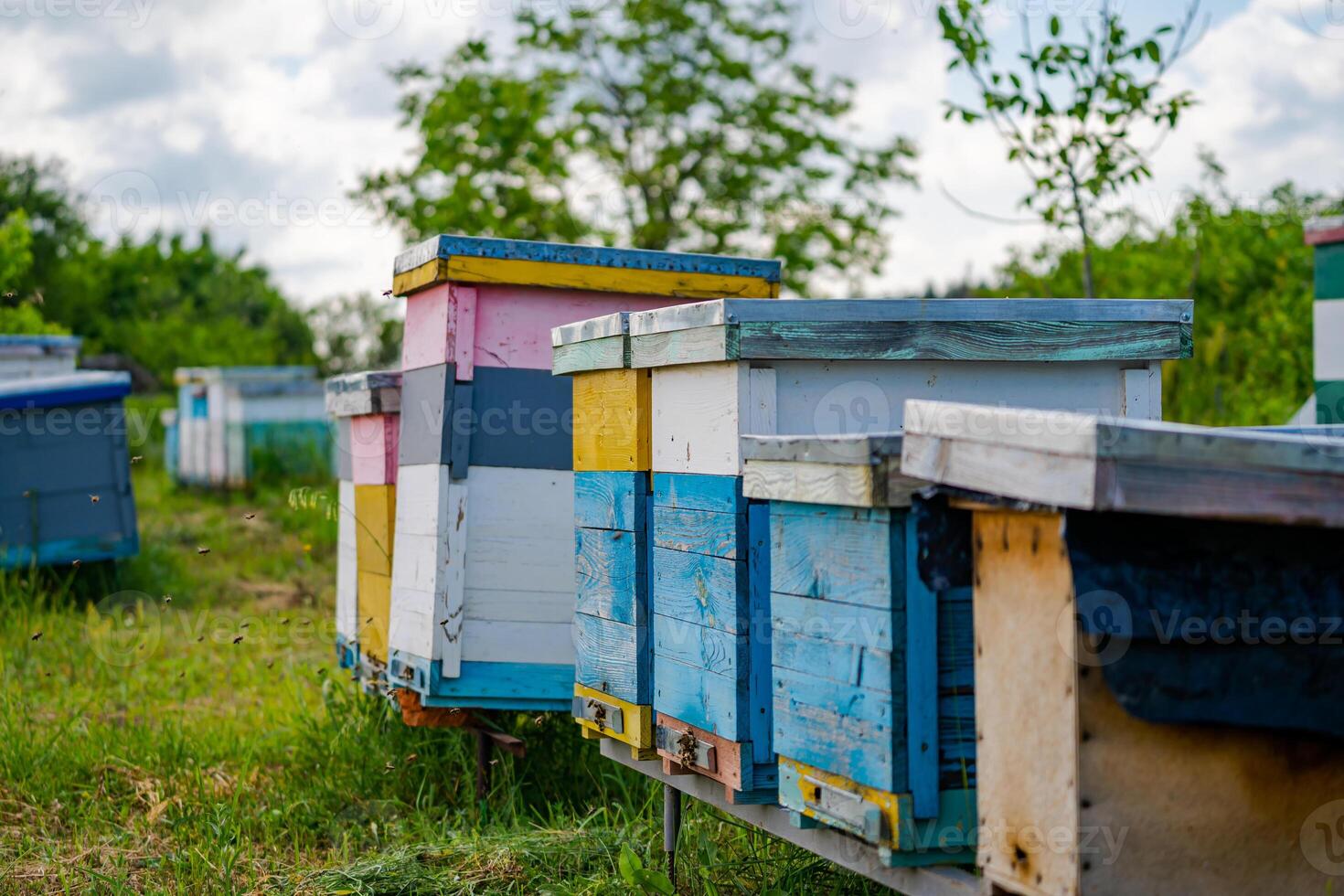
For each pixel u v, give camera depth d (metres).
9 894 4.00
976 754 2.30
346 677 6.73
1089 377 3.38
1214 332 9.93
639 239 16.88
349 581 5.75
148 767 5.38
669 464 3.28
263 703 6.43
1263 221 10.66
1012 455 2.05
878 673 2.39
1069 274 10.35
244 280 35.59
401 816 4.81
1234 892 2.17
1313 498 1.94
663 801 4.06
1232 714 2.07
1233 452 1.92
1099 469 1.87
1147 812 2.09
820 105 17.33
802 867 3.58
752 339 2.97
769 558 2.95
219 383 16.62
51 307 28.56
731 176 17.28
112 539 9.47
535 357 4.60
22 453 9.16
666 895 3.51
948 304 3.16
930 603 2.38
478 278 4.47
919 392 3.20
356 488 5.51
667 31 17.22
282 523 13.57
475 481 4.53
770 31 17.19
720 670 3.00
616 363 3.45
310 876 4.03
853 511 2.46
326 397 5.85
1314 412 6.55
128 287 31.08
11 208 28.95
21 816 4.80
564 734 5.05
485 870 3.99
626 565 3.47
